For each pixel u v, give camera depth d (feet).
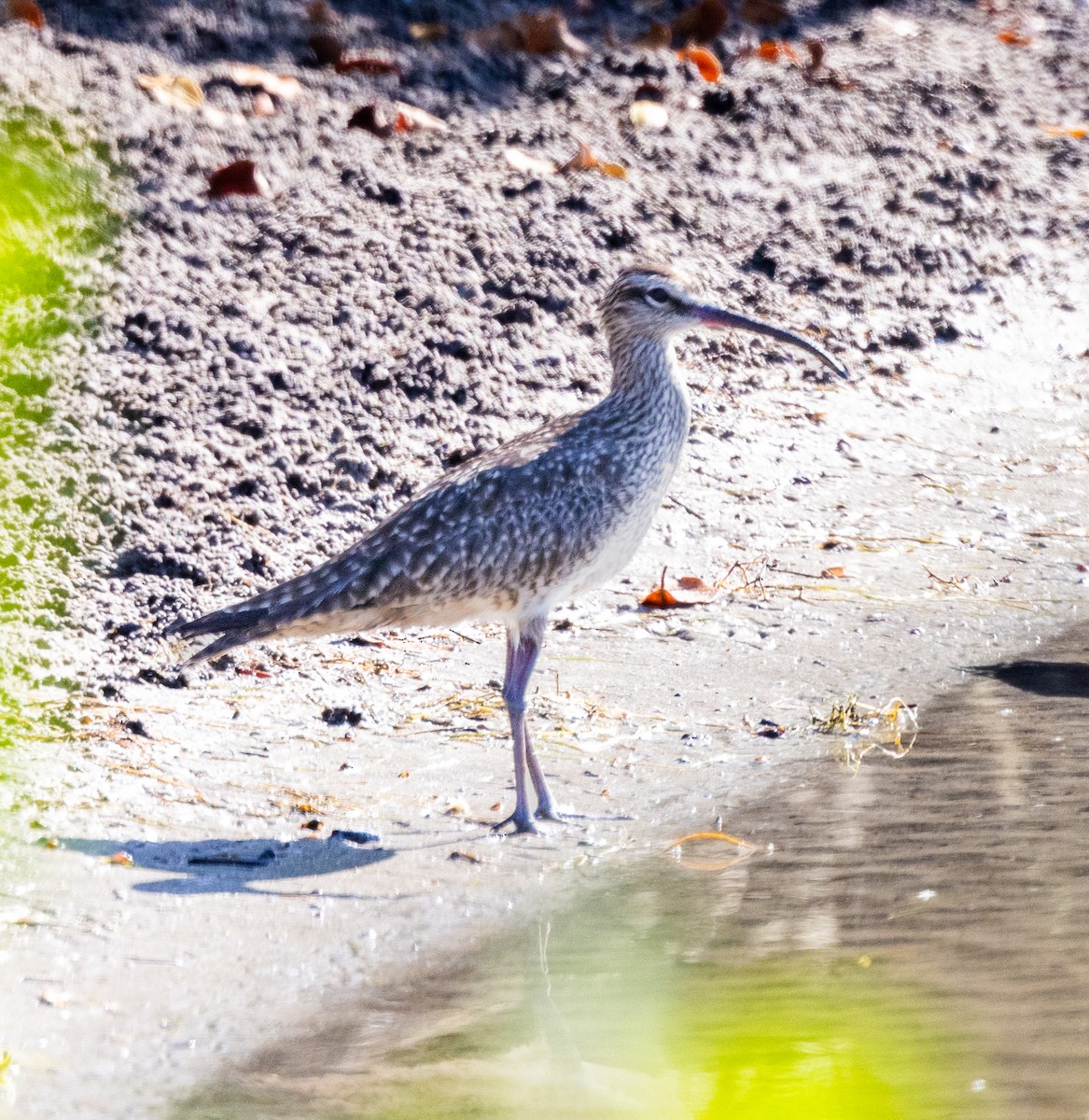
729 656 40.24
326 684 37.81
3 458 41.52
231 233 53.57
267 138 59.06
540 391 50.67
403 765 34.37
